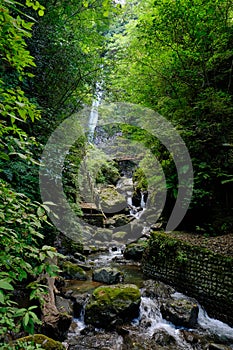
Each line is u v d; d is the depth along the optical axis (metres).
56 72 5.28
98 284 5.25
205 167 6.14
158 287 5.07
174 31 6.23
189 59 6.62
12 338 2.40
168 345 3.59
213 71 6.88
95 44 6.43
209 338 3.75
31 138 1.87
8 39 1.57
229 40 6.30
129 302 4.12
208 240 5.30
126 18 8.08
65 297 4.60
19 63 1.75
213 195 6.36
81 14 5.75
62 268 5.64
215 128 6.13
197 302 4.57
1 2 1.44
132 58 7.05
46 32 4.92
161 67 7.02
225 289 4.18
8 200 1.59
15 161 3.74
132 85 7.73
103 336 3.69
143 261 6.32
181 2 5.58
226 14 6.11
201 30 5.85
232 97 6.38
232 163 6.00
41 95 5.18
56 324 3.26
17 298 3.29
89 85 6.05
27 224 1.65
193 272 4.80
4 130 1.64
